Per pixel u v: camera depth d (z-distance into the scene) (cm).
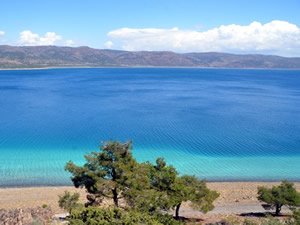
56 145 8319
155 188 3600
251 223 3356
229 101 17262
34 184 5809
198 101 16938
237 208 4856
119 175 3312
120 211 2234
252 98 18775
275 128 10888
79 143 8538
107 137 9219
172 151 7938
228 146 8519
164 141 8862
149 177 3584
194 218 4331
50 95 18775
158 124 11106
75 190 5459
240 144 8750
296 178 6391
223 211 4712
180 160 7275
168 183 3656
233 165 7012
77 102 16075
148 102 16250
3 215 3053
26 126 10631
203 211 4084
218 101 17150
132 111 13600
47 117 12231
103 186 3228
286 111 14512
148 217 2330
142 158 7350
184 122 11550
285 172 6681
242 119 12412
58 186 5725
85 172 3350
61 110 13762
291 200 4500
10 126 10644
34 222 2862
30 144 8412
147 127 10588
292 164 7181
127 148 3406
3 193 5353
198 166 6906
